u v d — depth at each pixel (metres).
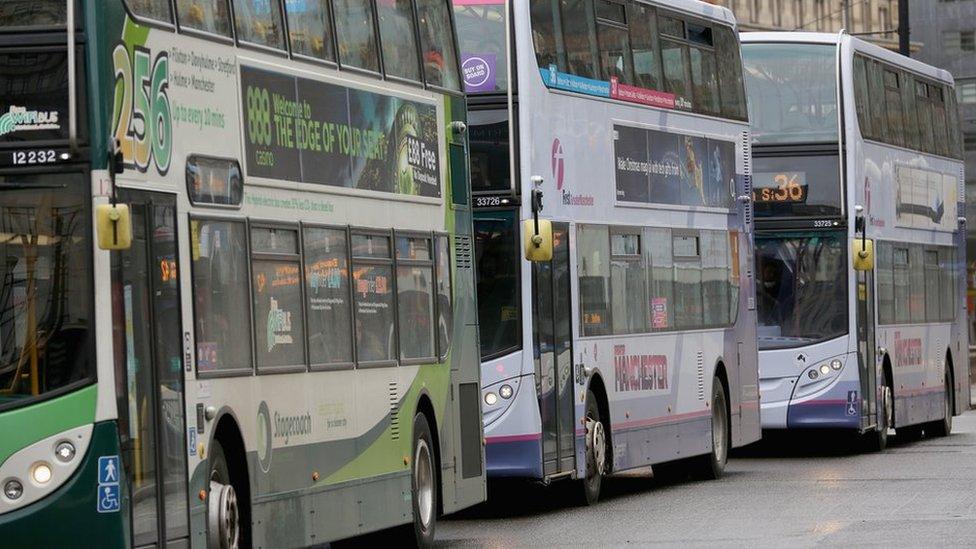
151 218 22.11
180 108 23.16
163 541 21.92
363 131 29.08
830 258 53.28
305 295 26.58
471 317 33.91
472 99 36.78
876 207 55.62
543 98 37.28
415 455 30.69
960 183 66.94
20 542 20.70
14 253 21.03
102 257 20.98
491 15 37.09
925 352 60.62
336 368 27.55
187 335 22.89
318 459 26.88
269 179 25.64
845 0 169.12
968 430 67.69
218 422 23.69
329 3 28.28
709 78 46.56
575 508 38.41
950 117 66.19
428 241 31.70
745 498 39.66
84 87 21.00
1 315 20.98
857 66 54.84
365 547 31.12
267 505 25.12
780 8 157.00
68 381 20.92
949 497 38.28
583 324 38.50
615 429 39.94
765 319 53.47
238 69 24.98
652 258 42.25
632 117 41.56
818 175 53.41
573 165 38.44
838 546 29.50
